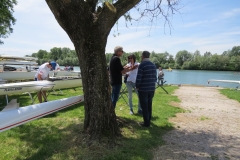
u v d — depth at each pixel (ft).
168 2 12.73
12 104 13.05
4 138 11.41
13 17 51.49
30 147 10.22
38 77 21.11
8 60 42.60
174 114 18.34
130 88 17.10
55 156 9.15
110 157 8.96
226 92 37.88
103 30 10.00
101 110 10.56
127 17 14.49
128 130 12.30
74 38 10.07
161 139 11.82
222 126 15.28
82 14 9.48
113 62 13.89
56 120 15.01
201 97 31.07
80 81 30.91
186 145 11.20
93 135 10.40
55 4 9.37
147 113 13.58
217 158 9.68
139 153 9.58
